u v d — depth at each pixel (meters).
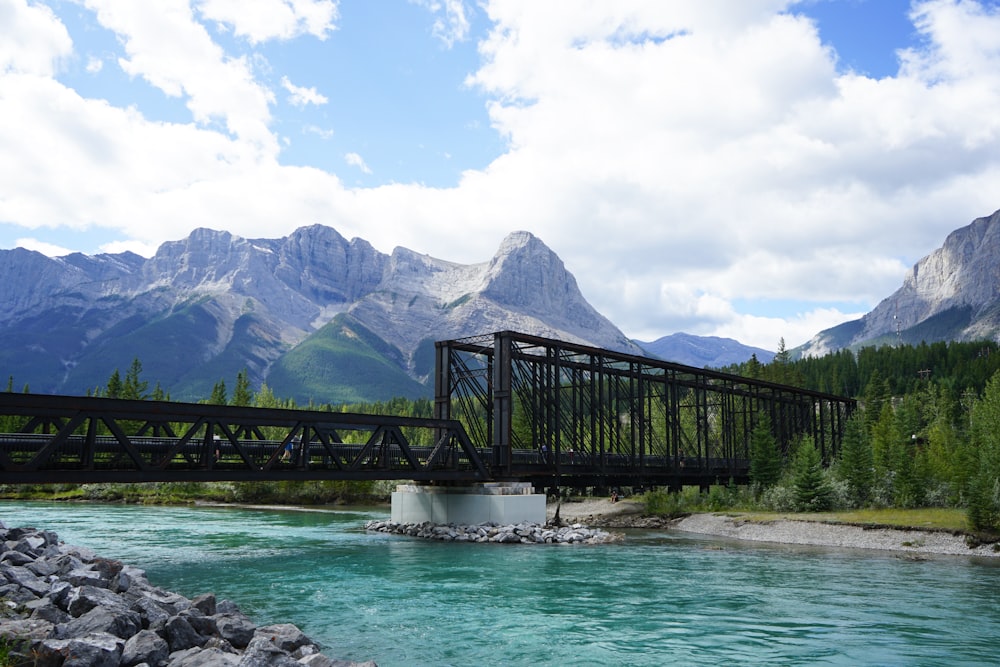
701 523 63.06
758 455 75.31
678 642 22.64
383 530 59.50
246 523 68.69
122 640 16.14
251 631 18.97
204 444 43.38
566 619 25.77
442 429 58.91
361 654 20.89
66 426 35.84
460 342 63.72
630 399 73.44
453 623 25.00
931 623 25.36
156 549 46.19
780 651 21.67
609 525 68.81
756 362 163.62
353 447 53.56
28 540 28.47
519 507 56.53
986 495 46.28
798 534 53.47
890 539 48.59
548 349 65.12
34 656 14.43
